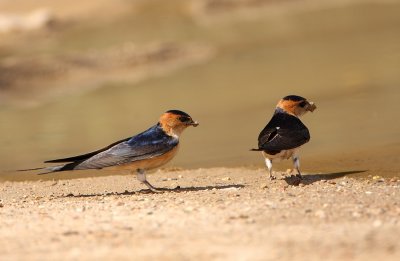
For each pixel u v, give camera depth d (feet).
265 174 45.50
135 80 96.73
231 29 130.52
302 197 35.27
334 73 87.61
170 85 91.71
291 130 41.63
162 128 40.11
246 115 70.64
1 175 51.39
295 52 105.81
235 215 31.65
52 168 39.24
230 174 46.11
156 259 26.08
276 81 87.20
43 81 96.78
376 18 128.57
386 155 49.08
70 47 119.96
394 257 25.11
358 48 102.89
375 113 64.64
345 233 28.14
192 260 25.75
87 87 94.17
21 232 30.81
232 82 89.71
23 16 144.15
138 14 146.10
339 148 52.54
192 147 58.54
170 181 44.52
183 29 133.18
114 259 26.37
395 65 88.12
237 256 25.89
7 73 97.09
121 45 118.32
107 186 43.93
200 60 107.34
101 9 149.59
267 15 143.43
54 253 27.45
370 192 36.42
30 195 42.34
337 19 132.36
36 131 70.03
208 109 75.36
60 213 34.35
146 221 31.63
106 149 39.47
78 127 71.05
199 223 30.68
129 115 75.51
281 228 29.32
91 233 29.96
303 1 154.10
